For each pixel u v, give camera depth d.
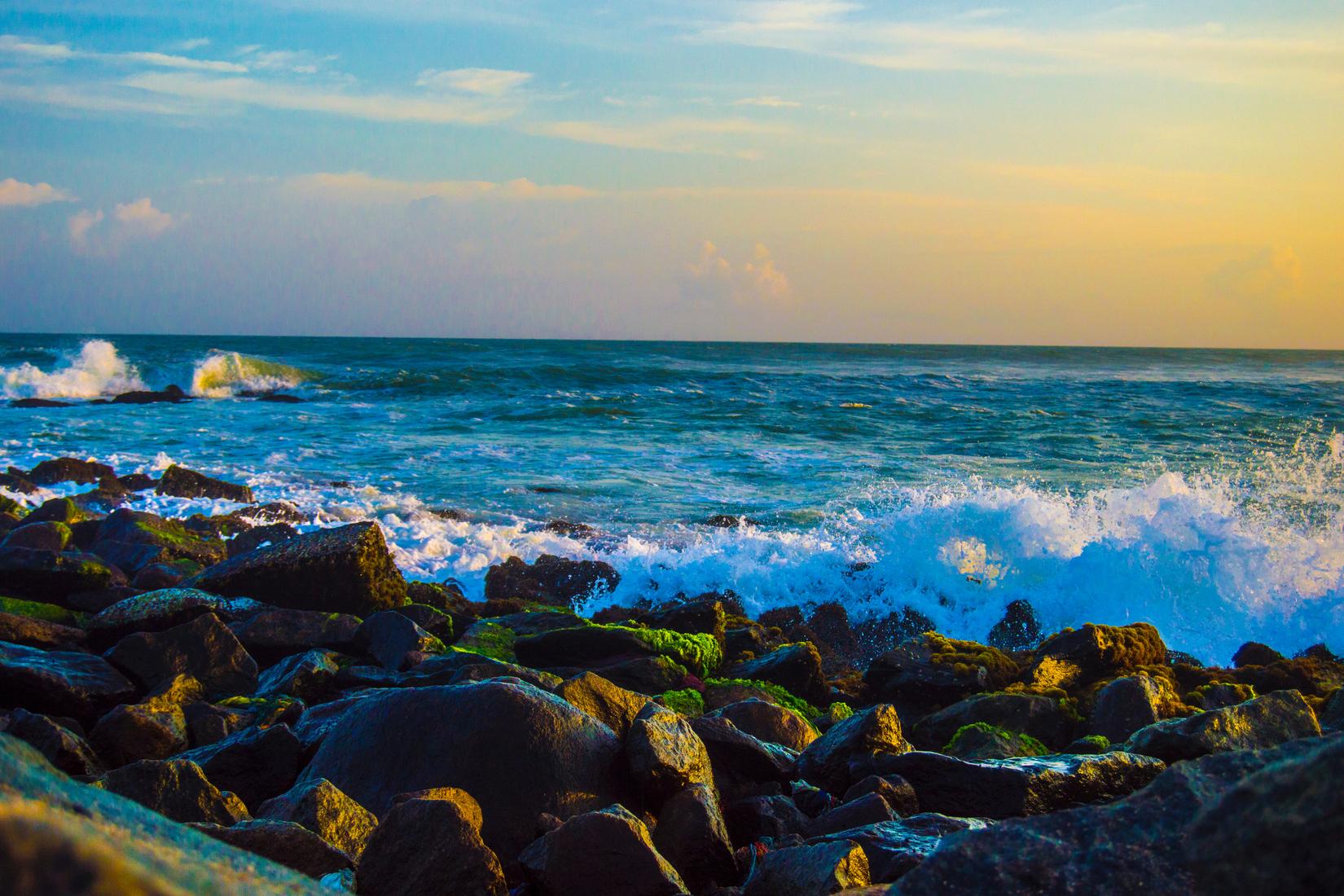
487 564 10.55
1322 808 1.48
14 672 5.40
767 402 31.12
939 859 1.91
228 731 5.25
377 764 4.11
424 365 46.19
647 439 21.91
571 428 23.67
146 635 6.18
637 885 3.32
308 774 4.27
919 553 9.67
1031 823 1.97
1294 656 8.60
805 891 3.21
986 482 16.58
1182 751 4.60
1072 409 31.20
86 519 11.13
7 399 29.25
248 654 6.33
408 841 3.26
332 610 7.91
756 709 5.46
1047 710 6.04
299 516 12.23
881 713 4.76
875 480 16.59
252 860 1.52
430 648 6.73
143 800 3.64
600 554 10.73
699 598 9.41
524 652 6.96
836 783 4.65
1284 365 81.62
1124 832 1.92
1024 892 1.84
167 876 1.14
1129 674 6.66
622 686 6.48
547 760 3.99
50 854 0.85
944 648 7.06
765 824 4.13
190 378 32.72
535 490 14.95
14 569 7.98
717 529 12.26
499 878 3.27
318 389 33.62
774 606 9.48
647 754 3.99
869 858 3.45
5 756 1.44
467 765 3.98
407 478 15.82
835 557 9.95
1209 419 28.58
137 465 16.25
